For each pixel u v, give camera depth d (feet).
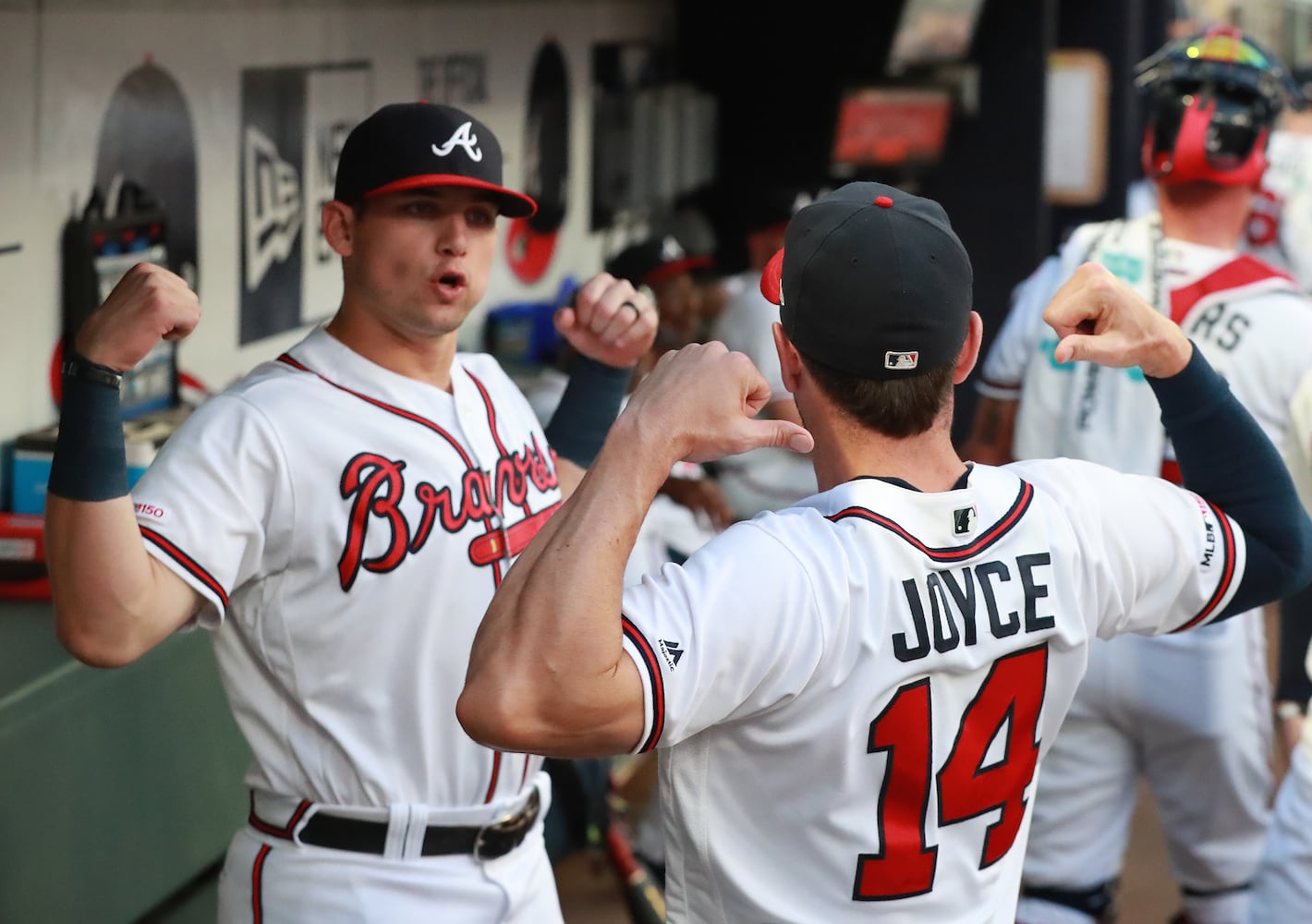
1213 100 35.58
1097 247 37.42
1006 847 19.06
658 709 16.10
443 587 24.29
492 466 25.79
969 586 17.81
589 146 62.03
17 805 26.63
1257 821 37.40
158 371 37.37
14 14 32.45
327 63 44.80
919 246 17.51
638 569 40.81
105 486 20.58
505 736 15.76
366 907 24.21
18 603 31.53
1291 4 108.78
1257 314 35.06
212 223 40.19
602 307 28.17
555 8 57.82
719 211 69.46
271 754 24.43
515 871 25.80
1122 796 37.19
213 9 39.24
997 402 40.14
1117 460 36.52
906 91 65.16
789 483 48.19
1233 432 19.76
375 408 24.36
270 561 23.61
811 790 17.56
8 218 33.04
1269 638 58.03
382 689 24.02
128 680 29.63
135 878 30.30
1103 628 19.39
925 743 17.65
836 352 17.74
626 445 16.52
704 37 68.08
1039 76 67.67
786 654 16.78
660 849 41.63
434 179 23.39
